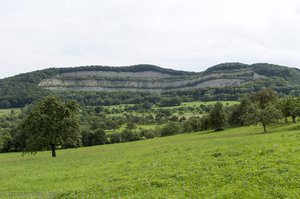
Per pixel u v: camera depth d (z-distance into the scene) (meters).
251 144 37.72
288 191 19.17
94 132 147.38
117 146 101.81
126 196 23.25
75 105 80.94
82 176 35.78
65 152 93.94
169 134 160.00
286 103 107.31
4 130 141.12
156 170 29.47
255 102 121.38
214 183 22.72
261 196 19.09
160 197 21.47
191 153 37.16
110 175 32.44
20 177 39.75
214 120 124.62
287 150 28.42
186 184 23.44
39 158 75.38
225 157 29.91
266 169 23.28
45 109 77.06
